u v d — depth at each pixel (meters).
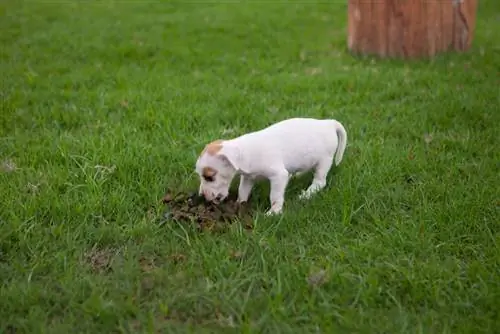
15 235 1.84
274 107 2.56
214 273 1.74
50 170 2.11
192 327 1.62
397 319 1.62
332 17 4.31
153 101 2.59
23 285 1.70
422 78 2.80
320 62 3.09
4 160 2.16
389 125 2.39
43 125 2.40
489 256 1.79
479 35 3.63
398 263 1.77
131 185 2.03
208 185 1.89
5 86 2.75
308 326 1.61
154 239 1.84
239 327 1.61
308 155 1.98
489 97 2.59
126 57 3.21
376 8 3.10
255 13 4.42
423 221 1.88
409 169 2.12
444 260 1.78
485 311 1.65
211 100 2.62
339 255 1.78
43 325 1.60
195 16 4.33
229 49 3.36
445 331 1.59
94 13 4.49
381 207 1.96
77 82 2.82
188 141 2.28
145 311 1.65
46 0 5.07
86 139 2.27
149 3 4.93
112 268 1.77
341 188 2.02
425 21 3.07
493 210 1.93
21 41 3.54
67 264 1.76
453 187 2.02
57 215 1.91
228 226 1.87
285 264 1.75
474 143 2.25
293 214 1.91
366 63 3.06
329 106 2.56
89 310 1.63
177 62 3.11
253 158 1.91
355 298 1.68
